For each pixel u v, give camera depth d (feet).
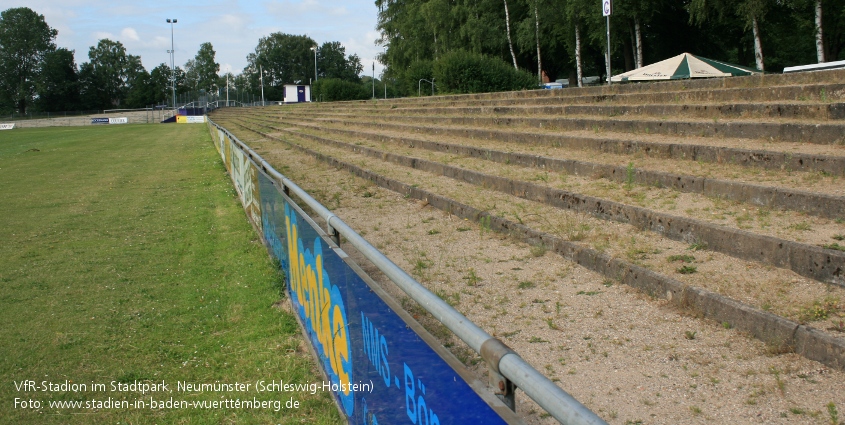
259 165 26.58
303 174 39.93
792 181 19.76
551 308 14.93
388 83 246.06
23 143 112.37
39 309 19.43
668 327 13.23
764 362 11.40
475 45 132.67
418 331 7.20
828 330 11.54
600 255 16.93
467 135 42.52
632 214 19.80
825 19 94.79
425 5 141.59
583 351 12.59
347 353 10.97
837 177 19.48
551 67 162.71
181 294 20.63
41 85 314.35
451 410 6.38
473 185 29.25
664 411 10.16
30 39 328.29
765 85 33.37
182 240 28.76
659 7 107.45
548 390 4.89
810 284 13.85
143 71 364.99
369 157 43.42
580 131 35.45
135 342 16.58
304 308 15.49
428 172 34.19
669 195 21.56
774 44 124.36
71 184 50.11
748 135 25.93
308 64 412.77
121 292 21.03
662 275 14.90
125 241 28.86
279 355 15.23
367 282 9.20
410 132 51.55
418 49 154.30
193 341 16.58
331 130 66.64
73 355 15.81
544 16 118.83
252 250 25.35
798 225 16.52
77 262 25.16
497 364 5.76
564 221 21.24
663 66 72.38
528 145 35.37
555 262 18.21
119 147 92.89
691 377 11.16
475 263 18.83
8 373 14.87
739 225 17.08
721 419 9.77
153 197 42.09
